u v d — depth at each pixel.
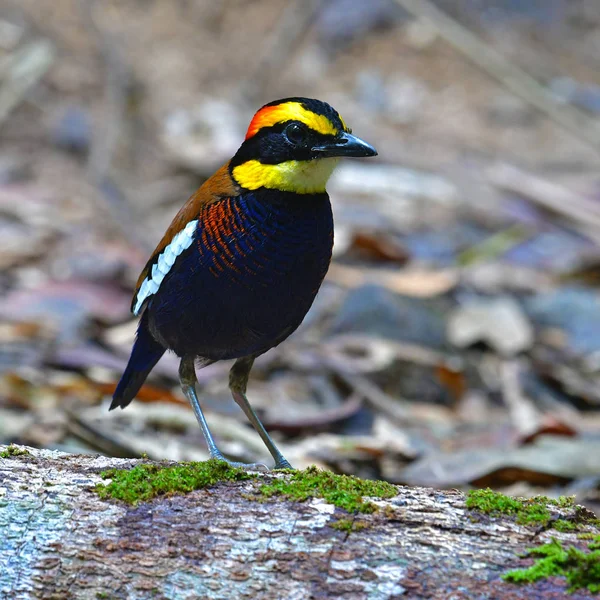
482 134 20.86
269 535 6.22
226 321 8.17
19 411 11.51
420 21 22.27
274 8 23.27
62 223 16.70
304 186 8.03
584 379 14.09
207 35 22.48
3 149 18.77
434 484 10.71
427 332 14.26
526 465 10.74
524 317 15.35
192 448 10.95
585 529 6.36
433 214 18.44
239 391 9.02
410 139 20.52
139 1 22.92
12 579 6.13
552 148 20.62
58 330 13.29
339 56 22.44
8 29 21.05
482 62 19.75
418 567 6.04
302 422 11.70
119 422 11.34
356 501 6.42
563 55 22.77
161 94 20.72
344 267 16.28
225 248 7.98
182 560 6.12
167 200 18.34
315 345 13.85
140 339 9.06
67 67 20.70
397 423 12.36
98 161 18.67
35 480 6.59
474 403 13.36
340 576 6.03
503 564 6.04
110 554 6.17
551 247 17.62
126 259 15.48
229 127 19.94
